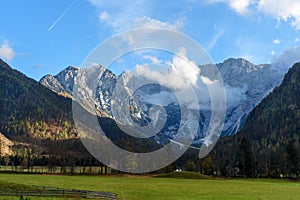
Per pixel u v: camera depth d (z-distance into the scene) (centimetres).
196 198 4409
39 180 6450
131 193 4712
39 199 3691
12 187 4497
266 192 5341
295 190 5816
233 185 6606
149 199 4178
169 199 4228
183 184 6431
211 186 6203
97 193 3950
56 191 4019
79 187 5300
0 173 8481
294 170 10450
